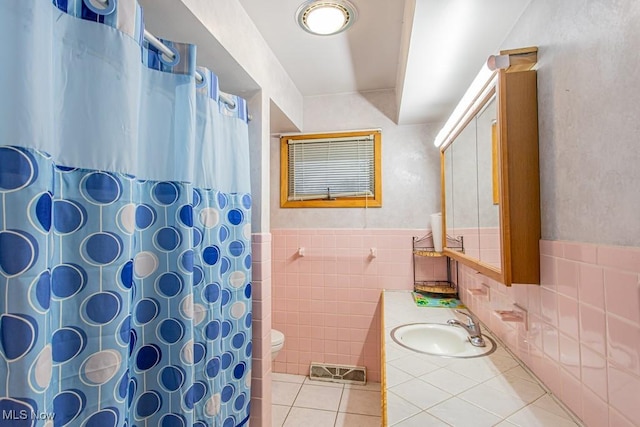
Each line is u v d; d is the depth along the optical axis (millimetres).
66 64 720
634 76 601
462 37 1230
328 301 2535
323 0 1454
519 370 1082
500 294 1346
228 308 1433
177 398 1032
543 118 952
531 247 983
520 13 1078
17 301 571
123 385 786
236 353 1467
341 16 1569
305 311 2566
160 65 1039
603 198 696
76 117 732
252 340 1700
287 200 2625
